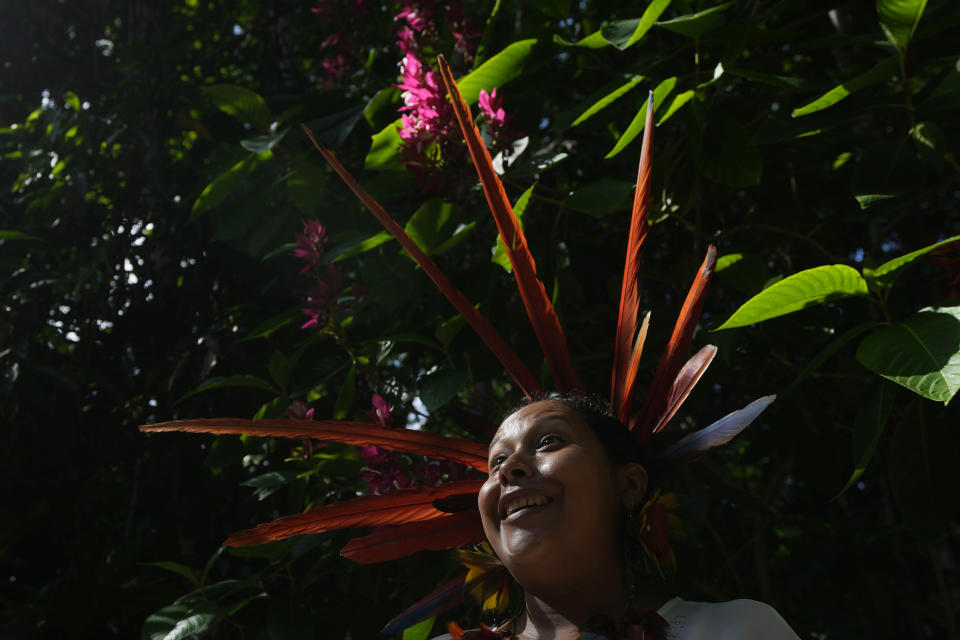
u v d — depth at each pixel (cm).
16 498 289
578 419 123
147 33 387
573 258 273
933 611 294
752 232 269
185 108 355
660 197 219
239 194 251
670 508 124
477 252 262
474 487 138
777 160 267
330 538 205
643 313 229
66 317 311
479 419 193
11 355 277
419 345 252
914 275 312
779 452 247
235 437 225
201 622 197
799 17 274
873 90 265
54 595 263
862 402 162
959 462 169
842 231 301
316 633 210
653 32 248
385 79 278
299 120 253
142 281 318
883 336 138
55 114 312
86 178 310
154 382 296
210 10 443
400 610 214
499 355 138
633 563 121
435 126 190
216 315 311
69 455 295
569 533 113
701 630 112
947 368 126
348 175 135
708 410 277
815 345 255
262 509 287
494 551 127
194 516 289
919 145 179
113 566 277
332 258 206
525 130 232
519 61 205
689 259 238
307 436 133
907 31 172
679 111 220
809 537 302
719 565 303
